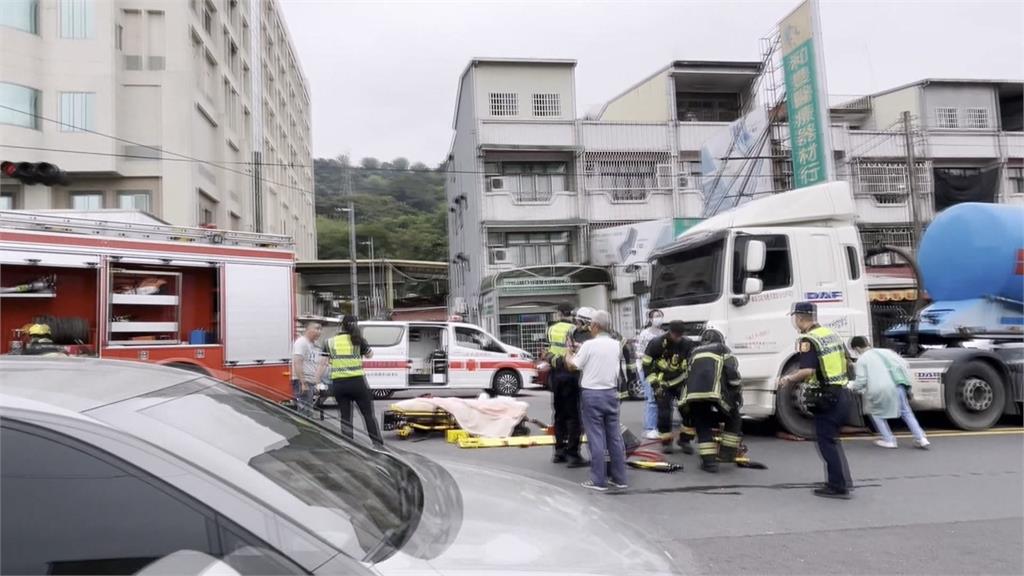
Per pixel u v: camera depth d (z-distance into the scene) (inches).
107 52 1010.1
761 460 306.8
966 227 390.3
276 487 81.7
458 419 370.9
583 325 302.8
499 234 1056.8
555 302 1035.3
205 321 400.5
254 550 70.8
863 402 356.2
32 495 71.2
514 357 608.7
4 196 993.5
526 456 323.0
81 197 1023.0
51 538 69.9
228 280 402.6
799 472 283.4
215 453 81.5
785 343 345.1
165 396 94.4
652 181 1090.7
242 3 1524.4
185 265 387.5
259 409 110.9
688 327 357.7
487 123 1055.0
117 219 401.1
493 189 1053.2
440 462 130.2
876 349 341.7
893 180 1115.9
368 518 85.5
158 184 1042.7
